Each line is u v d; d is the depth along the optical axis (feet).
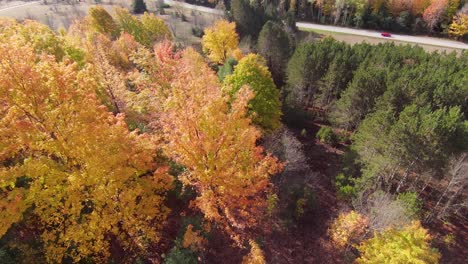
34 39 87.92
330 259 75.15
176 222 68.23
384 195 82.33
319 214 89.25
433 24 270.46
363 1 284.61
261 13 244.01
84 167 48.34
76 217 49.55
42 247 53.11
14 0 338.95
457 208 98.12
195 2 346.95
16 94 42.55
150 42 195.21
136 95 87.15
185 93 52.03
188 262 55.77
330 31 281.95
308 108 166.30
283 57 186.09
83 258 55.21
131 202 51.39
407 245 60.34
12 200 43.47
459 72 142.41
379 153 98.53
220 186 55.83
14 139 44.70
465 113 125.39
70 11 297.12
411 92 116.47
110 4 341.62
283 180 91.25
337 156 125.29
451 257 85.15
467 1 282.77
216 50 180.04
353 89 126.41
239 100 56.24
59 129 45.34
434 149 87.40
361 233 72.74
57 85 44.75
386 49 169.27
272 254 73.20
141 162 53.31
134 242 58.65
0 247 50.11
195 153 52.85
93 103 48.80
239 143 54.85
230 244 68.23
